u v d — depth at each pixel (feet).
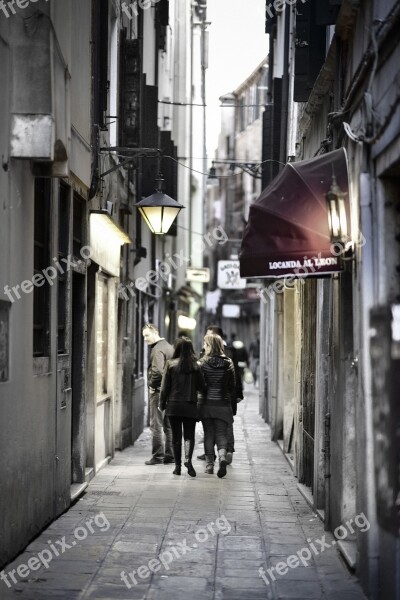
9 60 34.65
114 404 70.08
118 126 68.03
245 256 37.88
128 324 76.33
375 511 32.91
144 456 69.97
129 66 65.26
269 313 94.68
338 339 41.09
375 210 32.86
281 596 33.32
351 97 37.40
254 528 44.50
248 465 65.98
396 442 31.07
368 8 34.76
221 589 34.19
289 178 38.63
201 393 60.59
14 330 36.01
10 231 35.17
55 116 35.83
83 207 53.83
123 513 47.34
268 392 96.22
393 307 32.24
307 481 54.80
